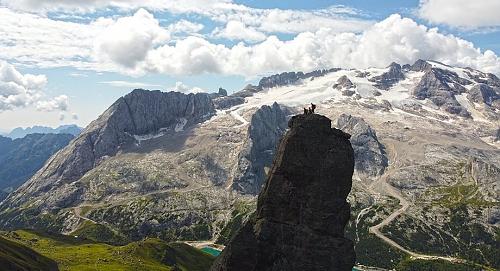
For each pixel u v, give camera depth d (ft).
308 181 309.22
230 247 303.68
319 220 301.63
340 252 296.51
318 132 317.01
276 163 323.16
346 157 312.29
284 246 299.17
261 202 318.65
